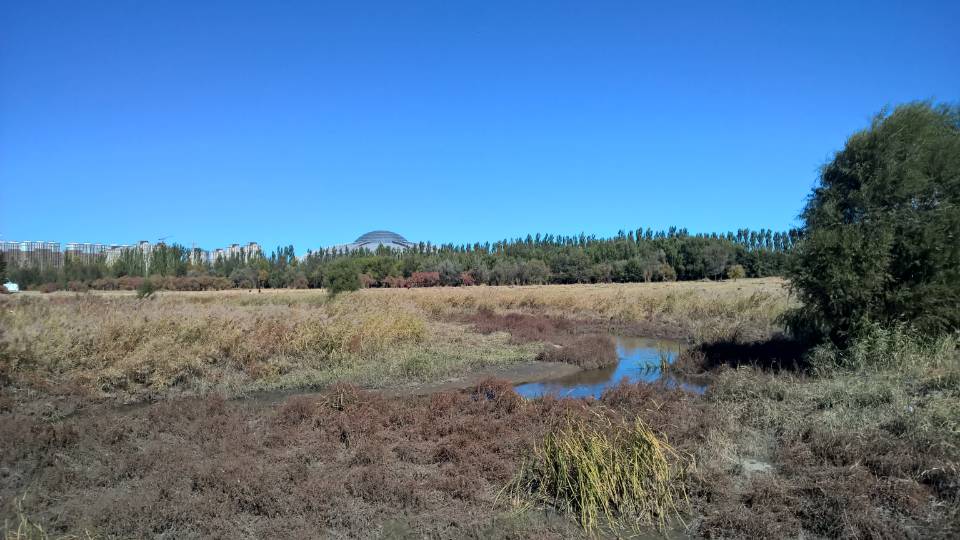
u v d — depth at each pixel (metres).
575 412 9.03
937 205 12.12
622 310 28.84
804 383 10.74
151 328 13.95
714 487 6.31
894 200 12.39
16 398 10.77
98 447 7.80
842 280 11.72
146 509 5.69
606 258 95.19
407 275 81.38
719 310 25.62
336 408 9.59
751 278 83.75
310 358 15.28
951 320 11.45
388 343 17.34
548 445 6.70
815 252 12.38
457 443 7.86
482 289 48.94
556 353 17.22
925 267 11.53
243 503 5.94
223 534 5.40
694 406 9.98
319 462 7.38
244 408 10.04
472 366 15.80
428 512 5.93
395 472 6.87
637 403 10.27
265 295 41.41
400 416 9.23
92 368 12.42
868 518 5.44
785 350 15.16
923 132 12.39
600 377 14.80
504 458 7.41
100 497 6.33
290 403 9.81
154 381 12.42
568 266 84.88
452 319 26.89
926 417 7.52
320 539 5.35
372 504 6.07
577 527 5.76
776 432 8.44
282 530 5.44
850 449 7.04
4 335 12.66
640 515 5.87
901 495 5.84
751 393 10.36
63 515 5.79
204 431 8.45
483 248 125.81
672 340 21.97
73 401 11.09
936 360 10.17
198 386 12.82
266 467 6.83
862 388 9.45
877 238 11.76
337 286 32.53
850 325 12.12
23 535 5.23
